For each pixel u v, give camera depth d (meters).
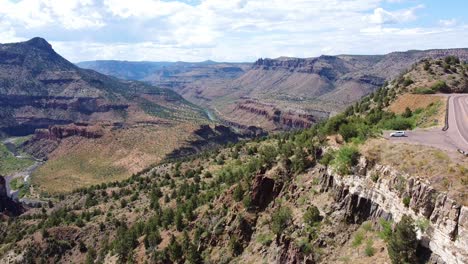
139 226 111.88
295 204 64.62
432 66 121.25
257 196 74.62
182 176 171.00
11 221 184.25
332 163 60.62
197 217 93.50
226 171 139.88
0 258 134.25
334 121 72.94
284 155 80.06
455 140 58.06
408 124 77.81
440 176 41.00
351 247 48.44
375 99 116.62
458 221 35.97
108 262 104.12
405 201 42.94
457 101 86.69
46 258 128.88
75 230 138.50
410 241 39.47
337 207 54.81
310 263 51.00
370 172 51.28
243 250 68.25
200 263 73.56
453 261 35.19
